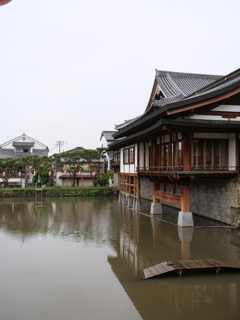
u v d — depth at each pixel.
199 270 8.55
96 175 35.88
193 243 11.82
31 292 7.49
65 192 32.78
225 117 13.44
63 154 33.66
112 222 16.86
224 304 6.80
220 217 15.13
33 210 22.14
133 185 21.92
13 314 6.43
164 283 7.89
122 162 24.97
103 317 6.27
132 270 8.94
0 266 9.39
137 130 19.47
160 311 6.51
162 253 10.63
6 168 34.91
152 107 17.30
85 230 14.73
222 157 13.72
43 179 35.50
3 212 21.14
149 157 19.16
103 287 7.74
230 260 9.74
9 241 12.59
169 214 18.95
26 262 9.77
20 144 48.50
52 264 9.55
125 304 6.84
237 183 13.54
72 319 6.20
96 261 9.82
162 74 23.45
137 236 13.26
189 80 23.64
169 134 14.91
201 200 17.17
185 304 6.80
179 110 12.33
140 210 21.00
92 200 29.06
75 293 7.43
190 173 12.74
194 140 13.47
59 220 17.72
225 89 12.38
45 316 6.33
